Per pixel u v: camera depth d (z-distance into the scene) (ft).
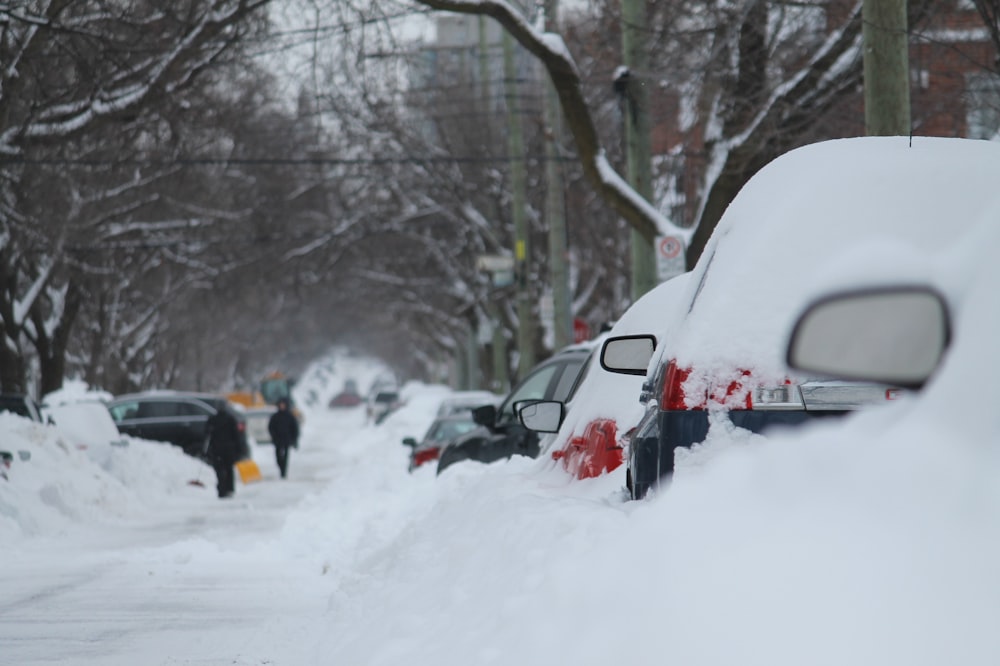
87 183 392.27
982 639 23.82
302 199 578.66
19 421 248.32
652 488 61.62
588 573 37.73
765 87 220.02
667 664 27.89
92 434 293.43
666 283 88.33
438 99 488.85
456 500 94.22
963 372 26.45
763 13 219.41
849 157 57.72
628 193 221.87
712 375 55.98
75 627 102.06
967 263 27.45
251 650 88.99
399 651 59.11
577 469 79.77
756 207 59.26
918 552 25.07
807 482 28.32
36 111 271.69
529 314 386.32
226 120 371.35
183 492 312.50
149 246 492.54
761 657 25.67
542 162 492.95
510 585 52.75
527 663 38.58
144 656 88.43
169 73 264.93
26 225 371.76
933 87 259.19
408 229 578.66
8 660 87.45
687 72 233.55
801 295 55.36
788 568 26.61
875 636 24.39
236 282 607.78
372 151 498.28
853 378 26.91
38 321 472.85
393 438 444.14
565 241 342.64
